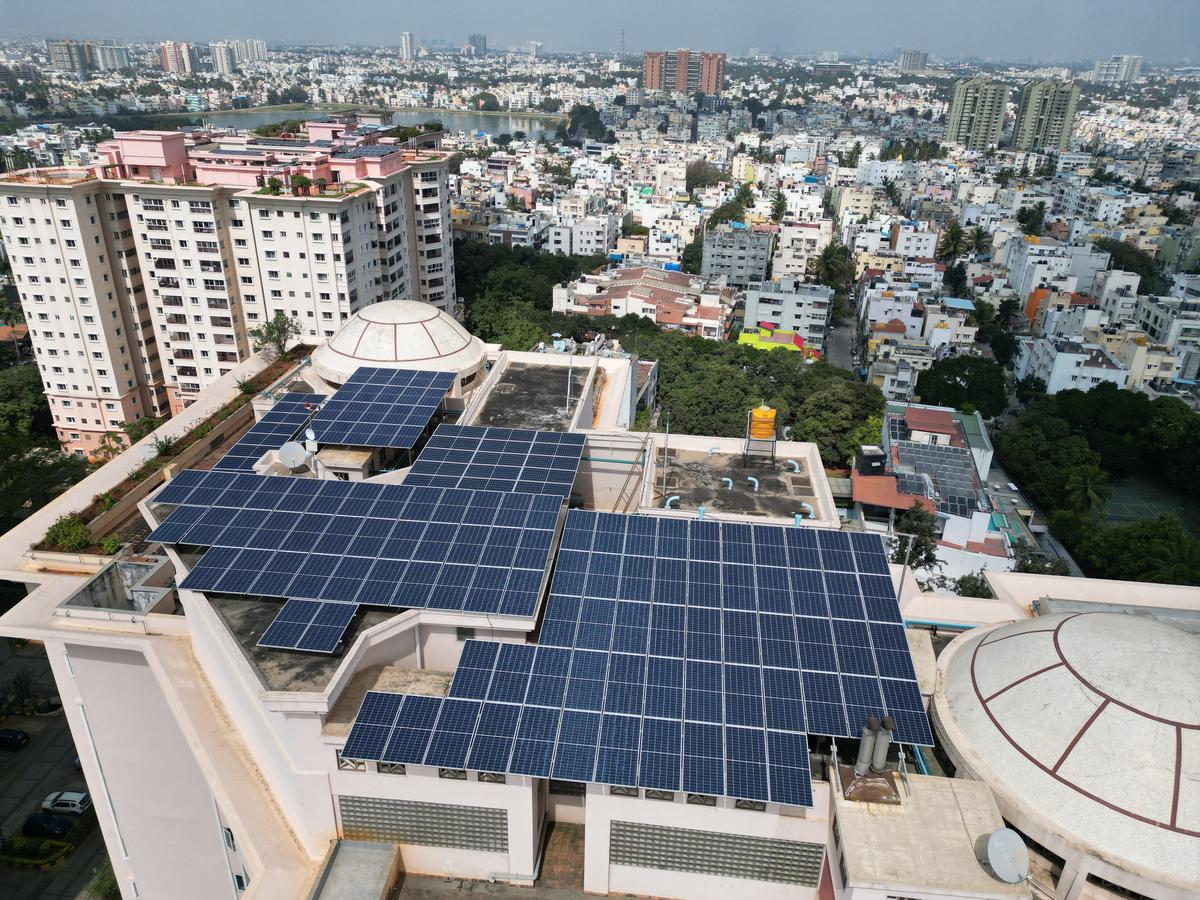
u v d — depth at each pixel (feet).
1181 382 430.61
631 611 104.37
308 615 99.35
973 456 311.47
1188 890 75.61
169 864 139.95
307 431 151.02
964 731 93.91
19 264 294.25
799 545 115.75
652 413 333.21
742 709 91.66
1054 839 81.46
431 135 454.40
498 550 111.86
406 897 94.38
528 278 489.26
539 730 88.94
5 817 182.91
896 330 464.24
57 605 125.80
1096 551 273.13
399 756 85.87
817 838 87.86
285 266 307.58
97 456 321.73
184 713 108.27
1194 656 89.76
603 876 94.73
